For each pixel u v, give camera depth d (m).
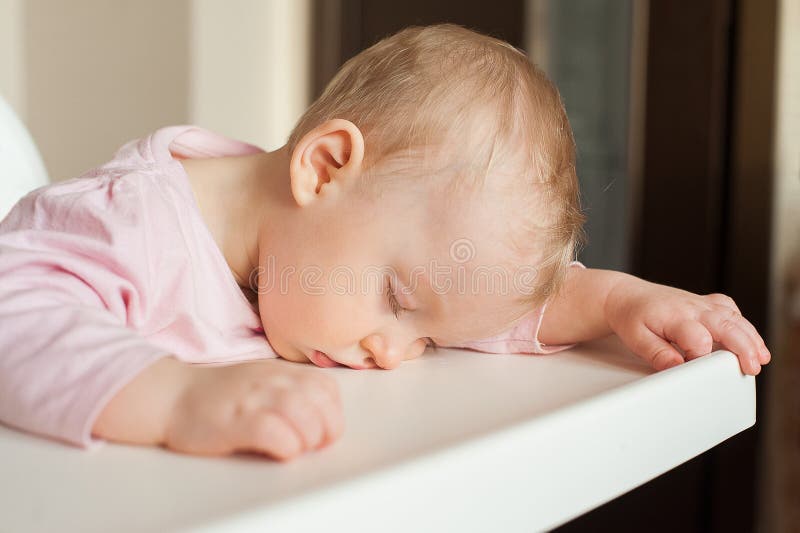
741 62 1.37
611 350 0.77
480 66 0.72
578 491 0.45
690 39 1.41
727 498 1.41
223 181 0.77
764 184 1.36
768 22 1.34
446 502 0.38
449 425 0.49
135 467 0.41
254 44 2.01
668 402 0.52
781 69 1.34
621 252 1.52
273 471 0.41
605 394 0.49
